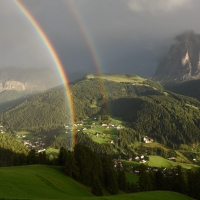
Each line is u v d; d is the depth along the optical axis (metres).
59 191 58.34
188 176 99.56
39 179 60.75
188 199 74.56
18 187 48.75
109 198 52.94
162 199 65.31
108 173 91.75
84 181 81.19
